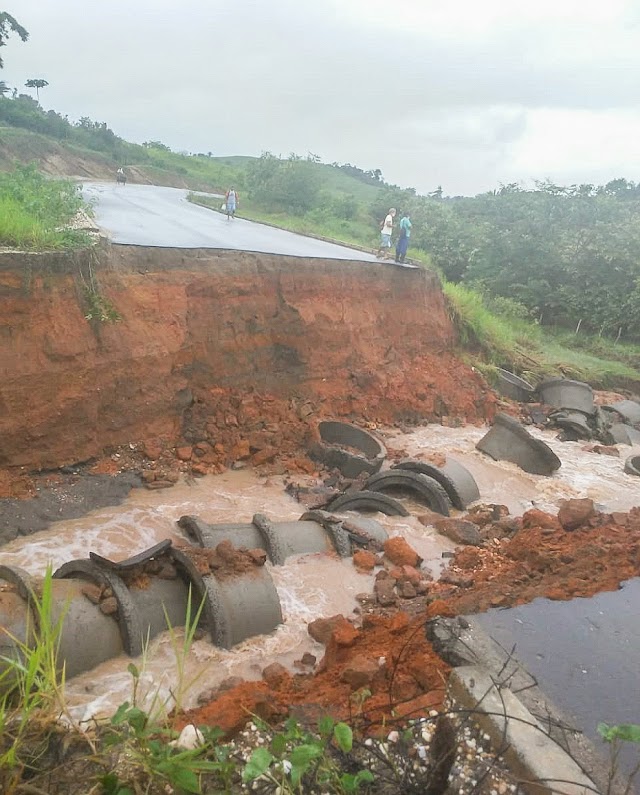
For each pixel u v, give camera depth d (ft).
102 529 32.22
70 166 156.04
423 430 53.62
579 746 14.57
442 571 31.22
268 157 129.39
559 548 31.01
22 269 34.22
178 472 39.58
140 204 87.51
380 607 27.40
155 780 14.65
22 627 20.62
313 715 17.40
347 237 101.19
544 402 64.85
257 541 29.73
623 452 56.13
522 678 17.02
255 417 45.70
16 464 34.42
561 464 50.26
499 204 126.52
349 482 40.55
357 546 31.63
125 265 41.68
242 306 48.06
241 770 15.40
